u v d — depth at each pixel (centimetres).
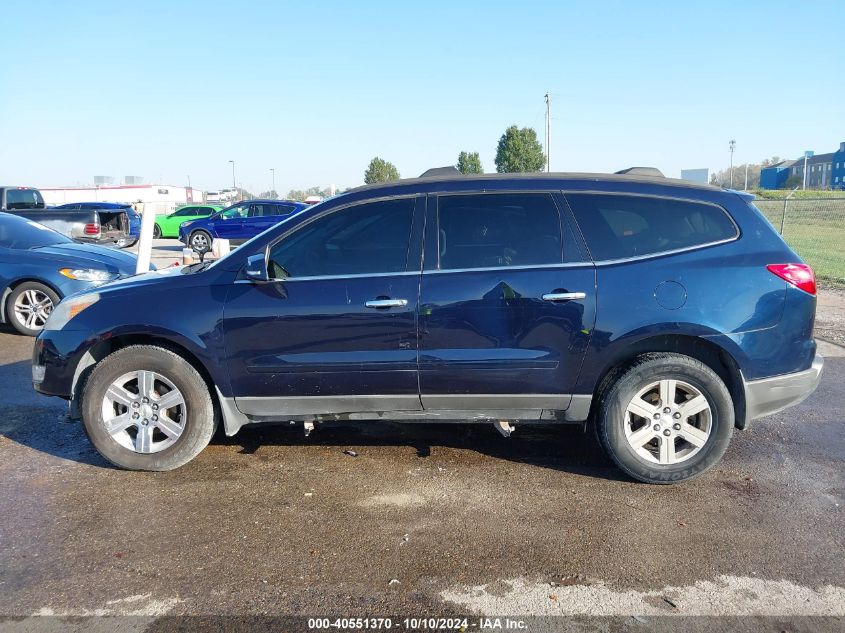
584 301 398
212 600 301
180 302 422
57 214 1299
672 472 412
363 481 425
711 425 408
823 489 412
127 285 442
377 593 306
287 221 429
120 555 338
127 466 434
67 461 457
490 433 511
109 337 429
